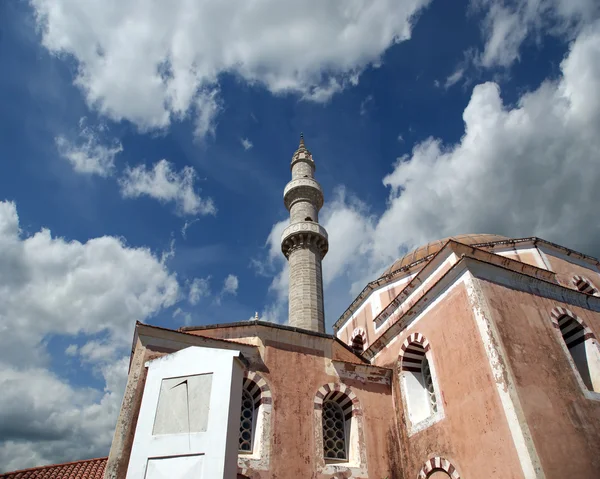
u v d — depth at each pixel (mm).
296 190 36719
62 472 18188
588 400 13148
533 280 15812
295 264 31703
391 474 16062
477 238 23969
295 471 14664
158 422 9094
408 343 17812
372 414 17266
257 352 16656
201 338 15867
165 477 8367
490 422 12711
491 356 13180
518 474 11352
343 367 17969
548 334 14430
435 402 16688
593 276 21609
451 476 13820
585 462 11656
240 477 13773
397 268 25609
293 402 16109
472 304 14398
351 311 26672
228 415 8680
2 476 17125
